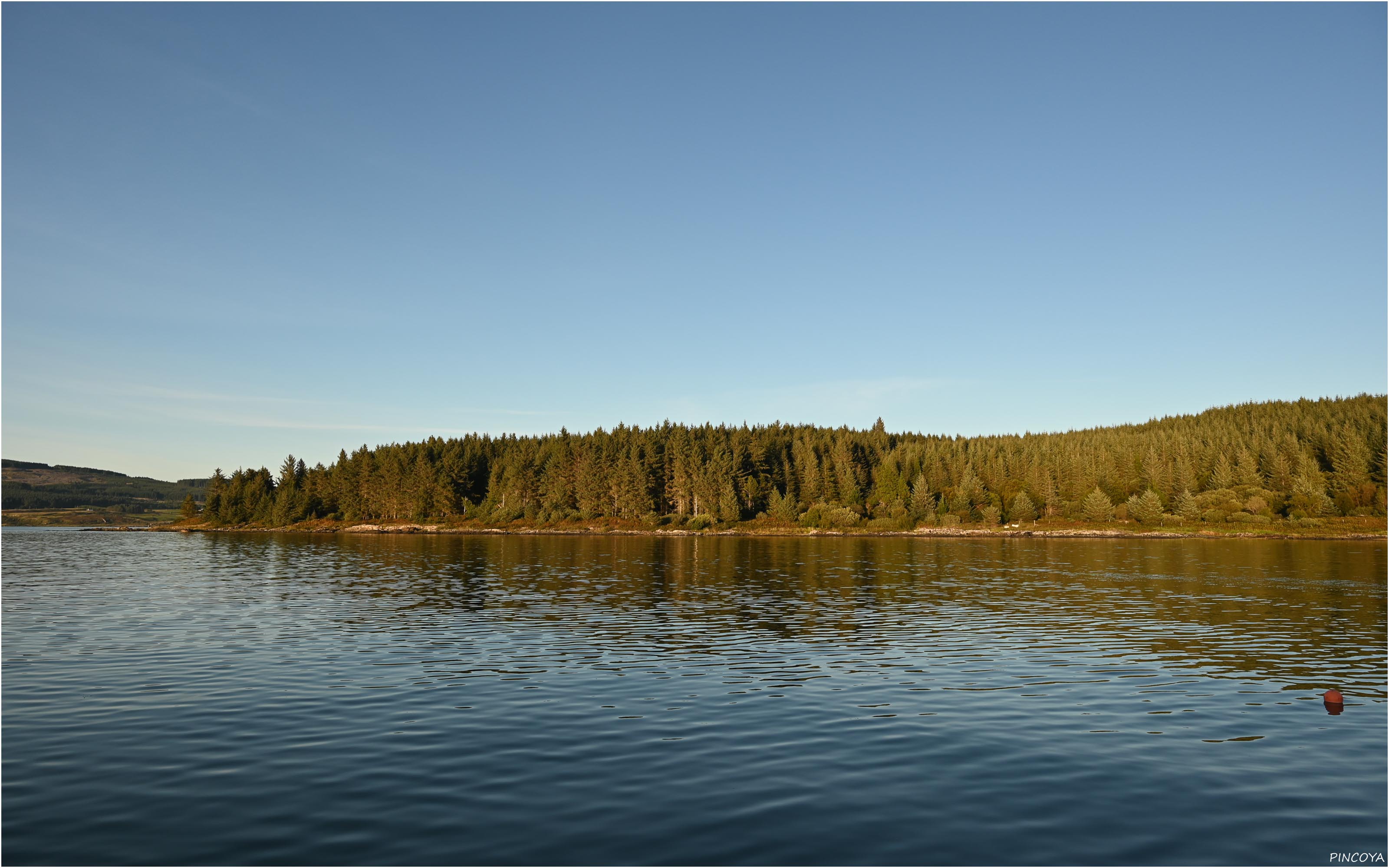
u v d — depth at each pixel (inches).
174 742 688.4
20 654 1093.8
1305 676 971.3
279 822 518.3
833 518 6476.4
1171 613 1562.5
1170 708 815.7
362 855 470.9
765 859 468.8
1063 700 847.7
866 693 877.2
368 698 848.9
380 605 1663.4
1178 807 550.6
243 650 1134.4
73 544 4746.6
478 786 585.3
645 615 1520.7
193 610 1582.2
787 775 610.5
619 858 467.8
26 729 727.1
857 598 1812.3
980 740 698.8
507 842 490.0
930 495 6747.1
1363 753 669.3
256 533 7037.4
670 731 724.7
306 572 2544.3
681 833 503.5
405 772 614.9
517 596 1856.5
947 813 537.3
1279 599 1793.8
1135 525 6151.6
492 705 820.6
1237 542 4751.5
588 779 600.1
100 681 924.0
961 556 3452.3
